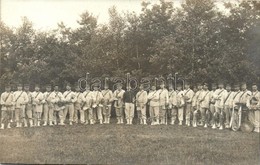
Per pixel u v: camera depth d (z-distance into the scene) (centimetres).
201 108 1298
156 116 1327
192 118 1320
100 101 1348
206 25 1295
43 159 1211
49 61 1368
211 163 1143
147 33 1314
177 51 1295
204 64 1288
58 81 1369
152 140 1223
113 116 1357
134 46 1325
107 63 1341
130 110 1329
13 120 1370
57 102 1366
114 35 1334
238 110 1245
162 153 1174
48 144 1259
